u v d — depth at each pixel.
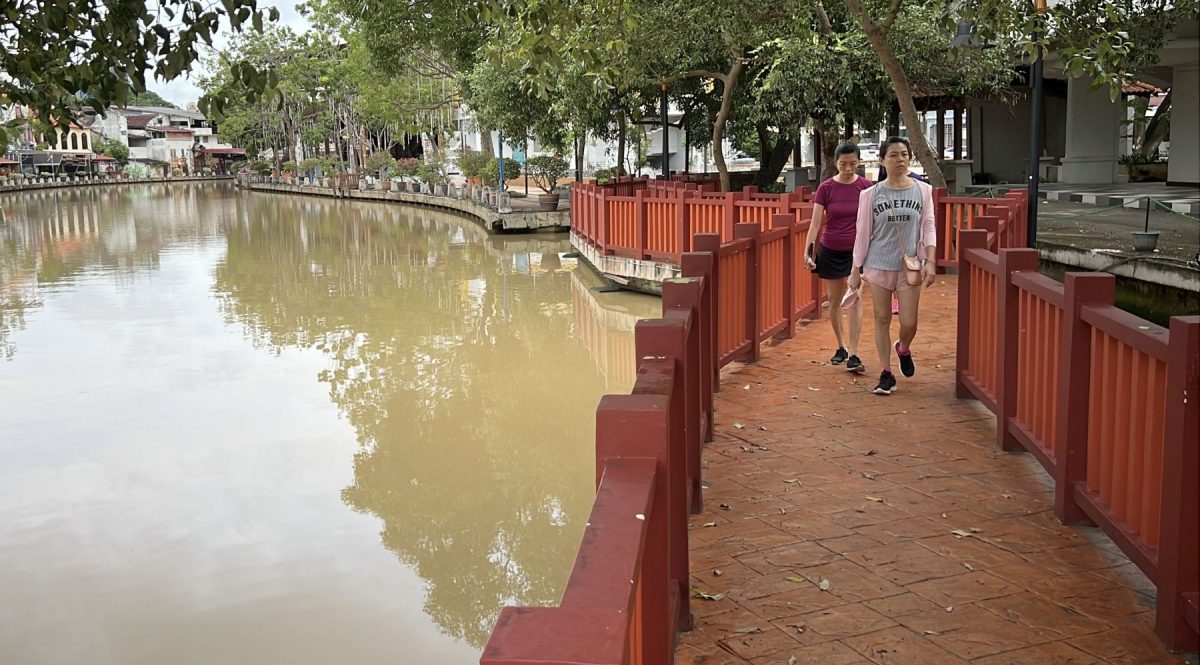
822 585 4.11
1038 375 5.20
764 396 7.14
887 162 6.75
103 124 111.94
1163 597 3.55
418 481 8.85
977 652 3.55
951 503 5.00
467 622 6.40
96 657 5.92
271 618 6.43
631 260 17.88
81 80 5.96
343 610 6.55
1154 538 3.76
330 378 12.73
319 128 68.88
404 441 10.05
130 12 5.79
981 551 4.42
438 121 53.91
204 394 11.98
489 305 18.38
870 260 6.91
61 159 96.62
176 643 6.07
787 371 7.93
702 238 7.08
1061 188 25.70
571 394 11.84
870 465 5.60
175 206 56.19
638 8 16.55
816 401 6.96
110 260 26.84
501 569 7.13
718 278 7.23
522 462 9.45
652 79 21.94
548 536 7.75
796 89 17.70
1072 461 4.62
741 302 8.15
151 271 24.30
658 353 3.56
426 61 38.38
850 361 7.72
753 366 8.16
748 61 20.11
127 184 100.94
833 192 7.77
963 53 18.27
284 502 8.41
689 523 4.83
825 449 5.90
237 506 8.31
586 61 9.65
